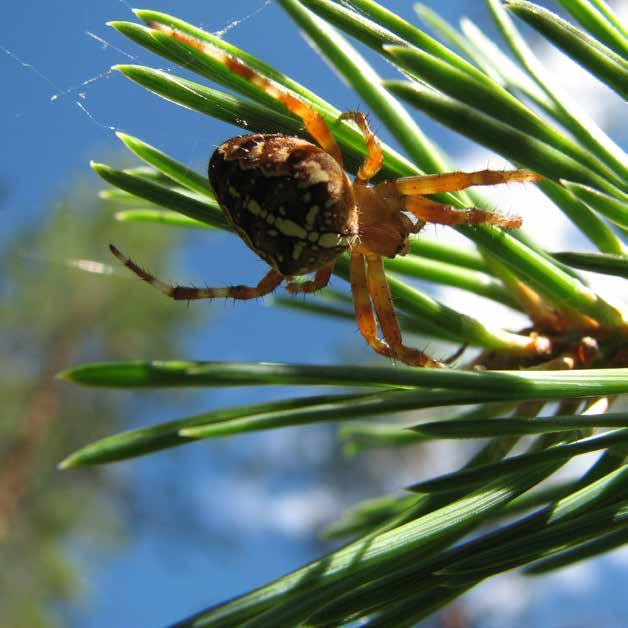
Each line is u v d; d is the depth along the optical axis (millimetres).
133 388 57
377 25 59
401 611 59
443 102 56
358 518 71
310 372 57
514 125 59
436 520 58
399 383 57
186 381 57
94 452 59
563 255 62
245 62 63
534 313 68
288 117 63
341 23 59
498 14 67
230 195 73
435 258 68
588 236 65
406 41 61
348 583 57
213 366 57
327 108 65
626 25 61
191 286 83
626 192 62
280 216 73
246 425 59
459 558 57
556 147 59
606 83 57
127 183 64
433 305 67
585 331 67
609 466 61
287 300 77
